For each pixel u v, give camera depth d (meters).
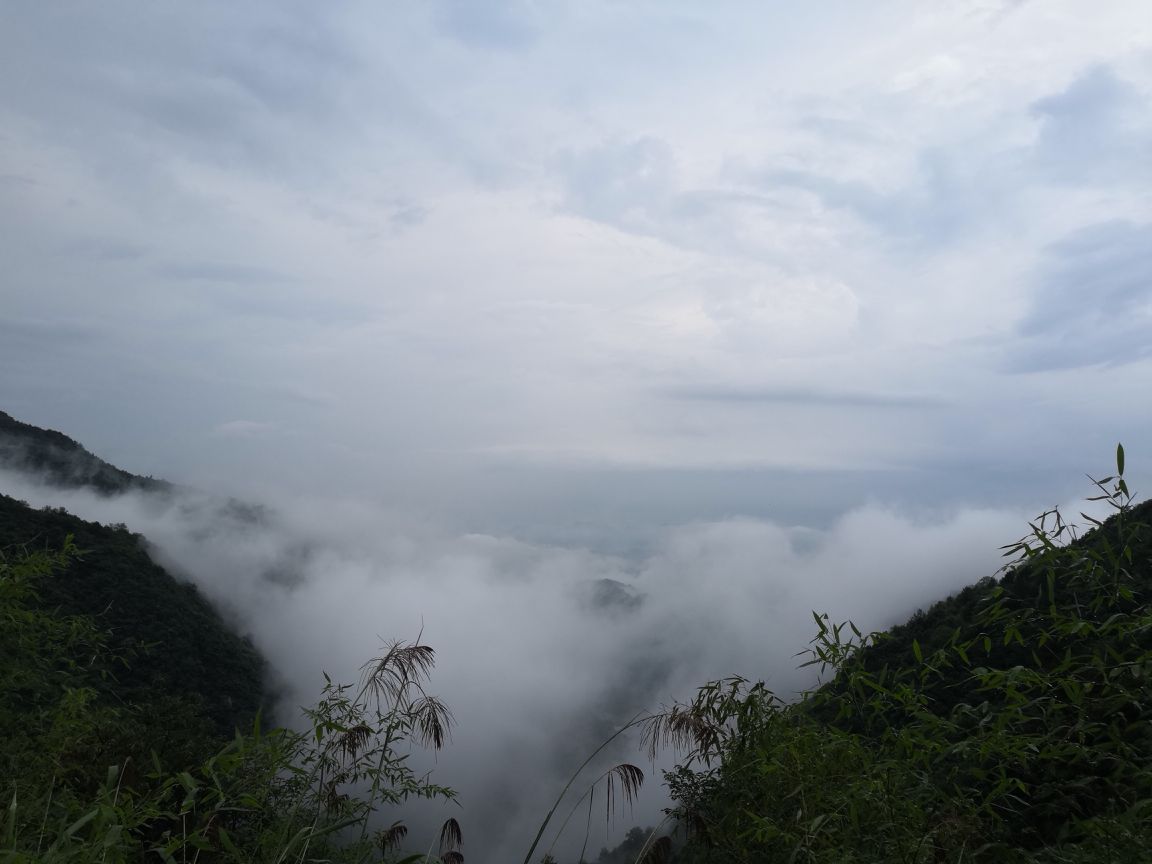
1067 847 2.04
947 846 2.18
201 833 2.18
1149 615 1.99
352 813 2.77
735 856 2.67
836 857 2.28
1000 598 2.37
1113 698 2.09
